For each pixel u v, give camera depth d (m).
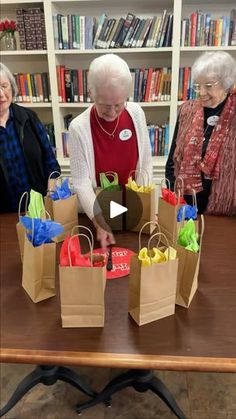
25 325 0.96
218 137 1.73
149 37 2.61
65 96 2.84
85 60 2.99
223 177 1.73
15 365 1.92
